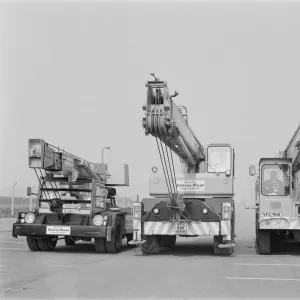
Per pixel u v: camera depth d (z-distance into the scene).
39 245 15.34
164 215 14.39
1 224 30.44
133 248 17.23
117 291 8.48
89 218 14.65
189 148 14.11
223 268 11.49
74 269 11.15
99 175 17.94
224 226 14.12
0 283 9.24
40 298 7.90
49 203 15.02
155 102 11.61
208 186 15.06
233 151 15.60
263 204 14.77
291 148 15.45
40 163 13.91
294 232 14.95
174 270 11.07
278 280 9.75
